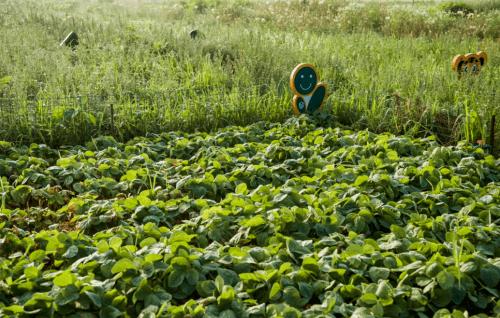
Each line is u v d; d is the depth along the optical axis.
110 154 6.42
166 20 18.52
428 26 16.75
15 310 3.34
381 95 8.43
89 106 7.62
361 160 6.09
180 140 6.80
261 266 3.99
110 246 4.05
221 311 3.50
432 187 5.42
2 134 6.88
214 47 12.15
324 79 10.10
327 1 20.92
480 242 4.34
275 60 10.49
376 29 17.77
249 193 5.53
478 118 7.21
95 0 24.02
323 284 3.82
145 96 8.66
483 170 5.95
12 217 4.94
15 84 7.54
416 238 4.36
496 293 3.76
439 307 3.69
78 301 3.46
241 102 8.12
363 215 4.80
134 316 3.60
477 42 14.11
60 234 4.23
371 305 3.58
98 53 10.99
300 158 6.29
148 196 5.31
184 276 3.84
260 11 20.34
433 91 8.74
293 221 4.65
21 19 14.56
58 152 6.43
